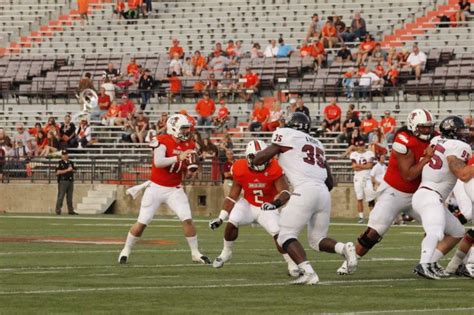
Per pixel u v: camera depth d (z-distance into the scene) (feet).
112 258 147.02
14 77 365.61
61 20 391.04
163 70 351.05
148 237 192.95
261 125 310.04
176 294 105.40
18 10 399.85
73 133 311.27
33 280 117.60
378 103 318.45
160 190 139.95
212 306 96.84
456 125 119.65
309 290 109.29
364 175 250.37
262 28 361.71
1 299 100.78
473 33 334.85
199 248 168.14
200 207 282.56
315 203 113.50
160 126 303.68
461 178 117.29
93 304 97.71
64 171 281.33
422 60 319.88
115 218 260.83
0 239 184.85
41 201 296.71
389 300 101.81
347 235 204.13
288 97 325.42
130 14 379.76
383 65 325.42
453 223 121.60
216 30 366.84
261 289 110.11
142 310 93.91
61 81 358.23
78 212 290.35
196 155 139.85
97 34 380.17
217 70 342.85
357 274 125.70
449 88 312.29
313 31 349.61
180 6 379.14
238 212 129.90
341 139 293.43
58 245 170.81
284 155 114.42
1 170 302.04
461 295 105.91
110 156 301.02
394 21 348.79
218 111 327.06
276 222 127.03
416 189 121.19
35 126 322.75
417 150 119.24
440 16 343.26
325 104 323.37
